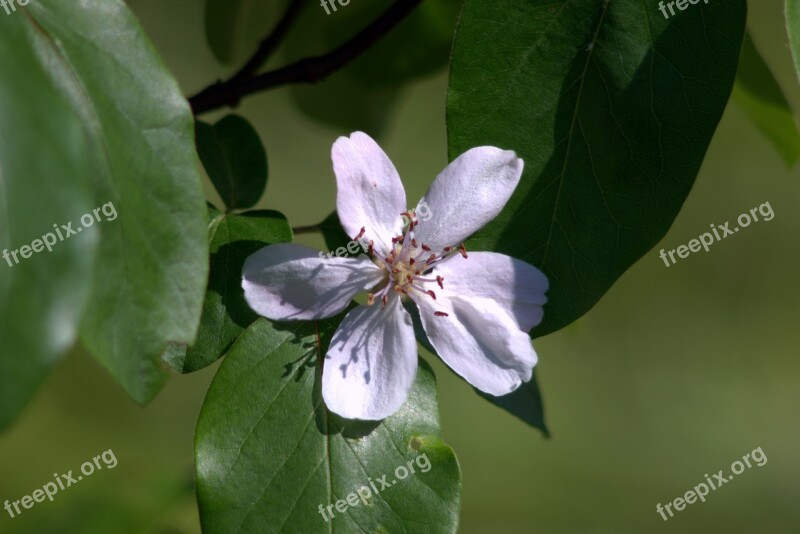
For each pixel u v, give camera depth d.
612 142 0.31
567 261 0.31
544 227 0.31
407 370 0.30
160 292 0.28
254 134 0.33
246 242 0.31
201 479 0.30
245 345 0.30
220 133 0.33
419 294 0.31
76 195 0.26
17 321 0.26
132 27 0.29
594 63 0.31
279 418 0.30
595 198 0.31
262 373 0.30
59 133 0.26
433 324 0.31
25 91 0.26
